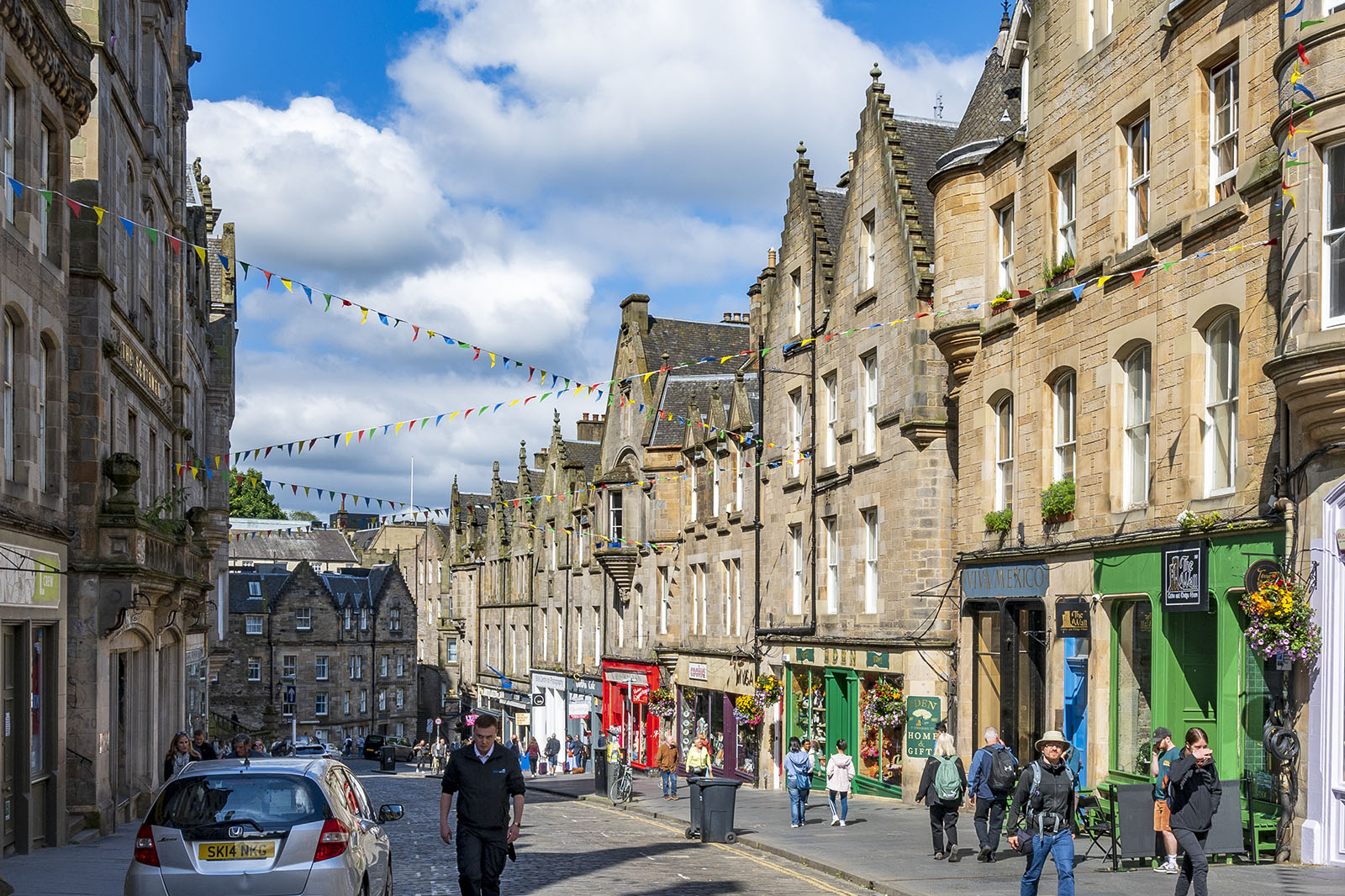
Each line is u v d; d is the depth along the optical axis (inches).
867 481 1125.7
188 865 406.3
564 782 1647.4
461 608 3107.8
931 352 1026.1
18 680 708.7
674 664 1716.3
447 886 617.6
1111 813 617.6
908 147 1166.3
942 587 1016.2
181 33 1323.8
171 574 975.6
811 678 1259.8
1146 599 721.6
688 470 1691.7
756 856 766.5
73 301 838.5
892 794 1077.8
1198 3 670.5
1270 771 600.7
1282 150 579.5
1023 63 902.4
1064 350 808.9
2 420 690.2
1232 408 645.9
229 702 3238.2
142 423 1058.1
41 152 776.3
